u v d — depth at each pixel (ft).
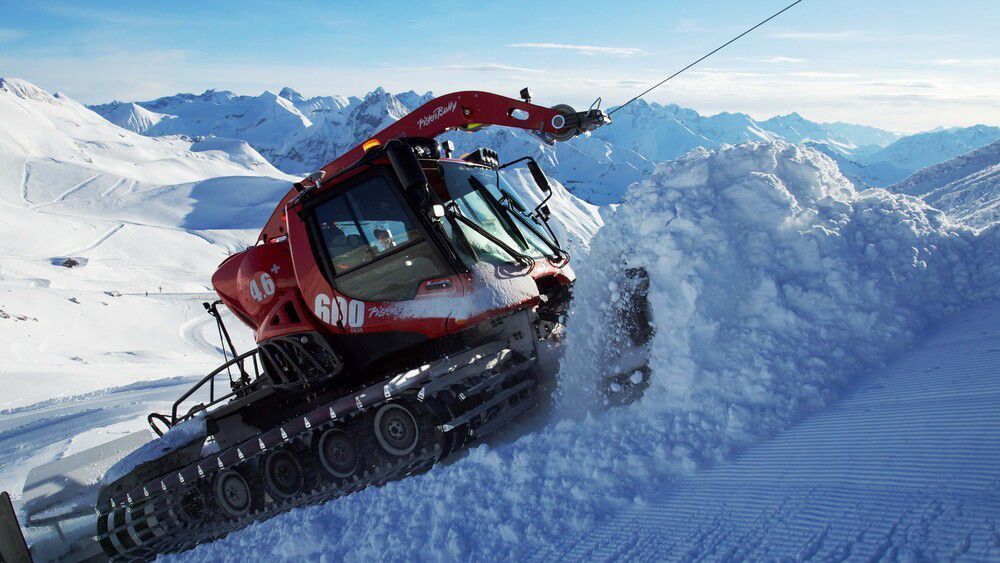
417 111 20.59
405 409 16.15
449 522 12.06
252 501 19.33
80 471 21.18
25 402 80.18
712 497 10.16
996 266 14.69
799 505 9.07
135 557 20.45
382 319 17.70
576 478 11.99
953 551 7.12
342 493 16.96
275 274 20.15
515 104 19.76
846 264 14.08
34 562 19.39
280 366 19.79
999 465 8.29
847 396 12.12
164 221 610.24
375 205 17.85
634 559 9.21
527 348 17.49
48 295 200.23
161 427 40.83
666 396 13.66
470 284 16.87
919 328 13.80
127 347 174.29
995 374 10.64
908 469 8.97
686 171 15.69
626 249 15.31
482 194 19.75
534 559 10.21
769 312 13.84
